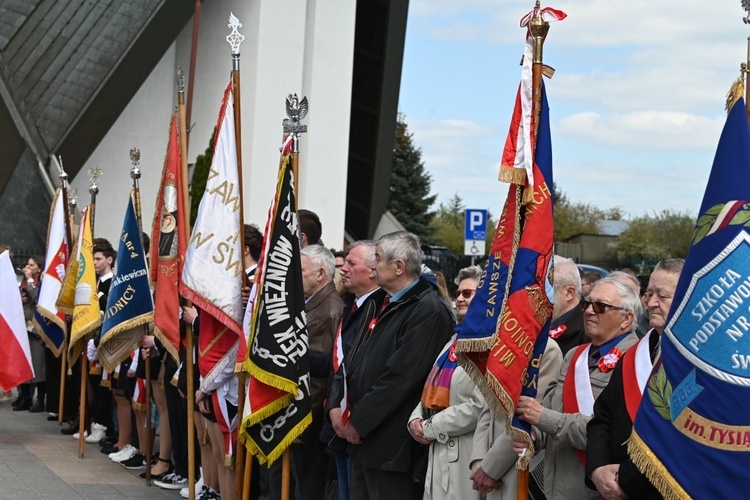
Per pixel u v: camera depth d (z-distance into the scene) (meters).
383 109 27.27
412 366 6.07
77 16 22.23
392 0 25.66
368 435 6.16
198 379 8.43
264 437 6.71
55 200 12.62
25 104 21.83
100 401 11.59
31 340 13.62
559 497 5.21
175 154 8.77
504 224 5.29
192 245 7.70
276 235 6.78
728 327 4.26
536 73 5.19
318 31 23.67
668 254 53.62
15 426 12.70
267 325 6.65
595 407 4.95
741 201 4.35
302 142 23.61
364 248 6.69
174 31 21.88
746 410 4.20
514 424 5.07
